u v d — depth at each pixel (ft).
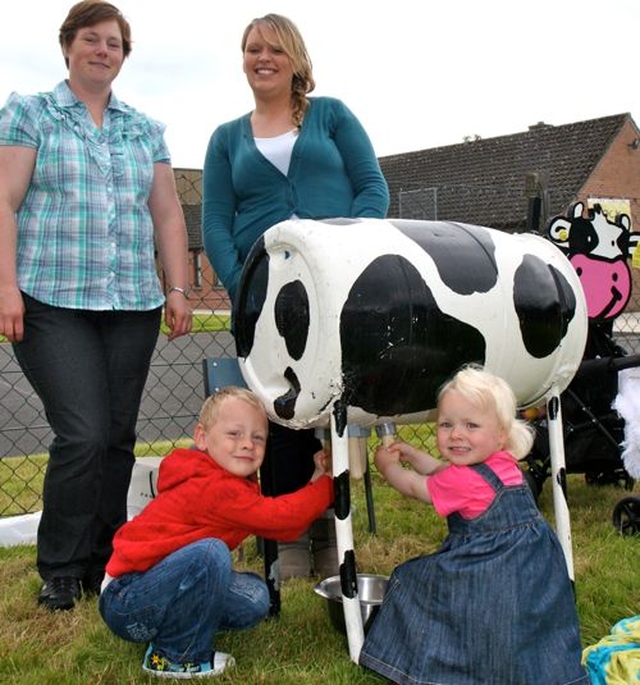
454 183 90.84
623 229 13.57
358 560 11.41
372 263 7.48
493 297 7.99
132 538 8.14
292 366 7.90
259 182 10.44
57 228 9.87
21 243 9.96
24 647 8.70
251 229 10.57
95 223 9.96
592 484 15.65
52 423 10.00
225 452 8.12
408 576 7.80
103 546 10.69
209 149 11.07
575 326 8.73
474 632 7.29
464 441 7.73
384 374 7.52
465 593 7.39
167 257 11.09
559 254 8.96
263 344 8.45
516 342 8.18
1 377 34.94
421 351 7.61
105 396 10.10
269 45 10.21
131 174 10.25
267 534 8.21
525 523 7.64
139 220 10.37
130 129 10.44
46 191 9.92
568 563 9.01
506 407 7.74
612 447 13.26
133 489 12.26
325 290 7.33
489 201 66.80
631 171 86.58
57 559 10.07
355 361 7.39
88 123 10.09
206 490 8.03
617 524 12.71
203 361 10.54
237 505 7.98
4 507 14.73
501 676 7.22
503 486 7.70
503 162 90.12
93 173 9.99
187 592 7.67
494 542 7.51
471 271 7.95
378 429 8.50
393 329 7.43
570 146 86.69
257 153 10.37
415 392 7.79
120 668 8.25
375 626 7.87
